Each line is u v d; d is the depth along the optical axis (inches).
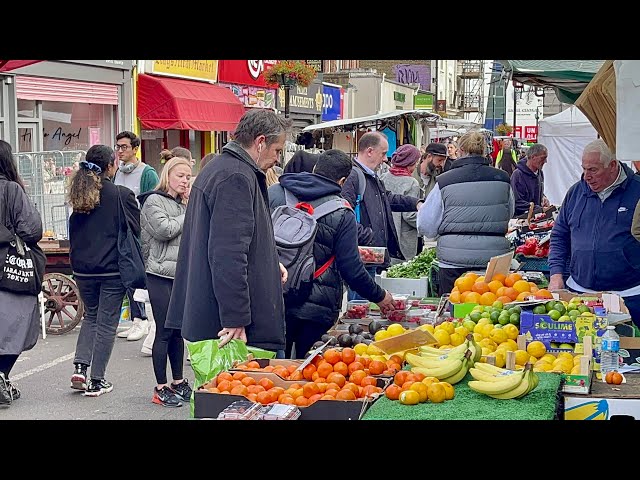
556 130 735.7
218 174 208.4
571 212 292.5
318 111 1419.8
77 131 718.5
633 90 183.3
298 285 247.8
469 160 327.3
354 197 338.6
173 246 314.5
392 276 380.2
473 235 324.5
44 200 544.1
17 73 626.2
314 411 170.7
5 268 310.5
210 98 884.0
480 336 215.9
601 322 205.3
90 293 337.7
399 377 178.1
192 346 200.7
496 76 534.9
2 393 320.5
